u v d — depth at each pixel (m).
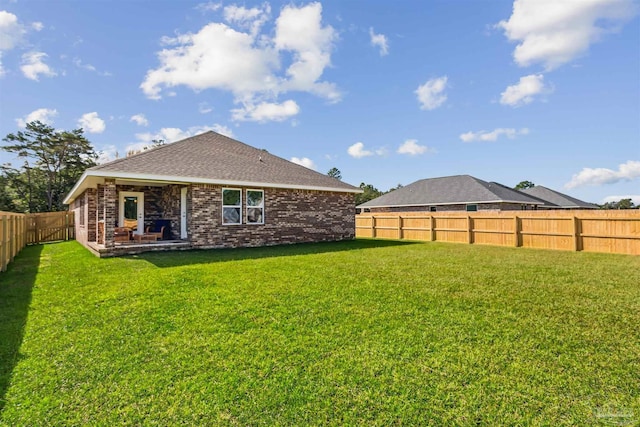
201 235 12.84
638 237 12.03
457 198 26.08
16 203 37.84
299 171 17.45
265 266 8.73
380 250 12.82
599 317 4.93
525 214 14.91
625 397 2.95
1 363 3.62
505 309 5.29
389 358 3.68
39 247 15.38
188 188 13.12
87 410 2.84
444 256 11.23
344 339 4.15
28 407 2.87
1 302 5.75
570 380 3.22
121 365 3.57
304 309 5.24
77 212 19.42
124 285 6.74
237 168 14.75
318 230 16.47
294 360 3.64
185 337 4.25
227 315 5.00
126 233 13.80
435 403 2.90
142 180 11.99
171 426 2.64
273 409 2.84
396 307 5.34
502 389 3.09
